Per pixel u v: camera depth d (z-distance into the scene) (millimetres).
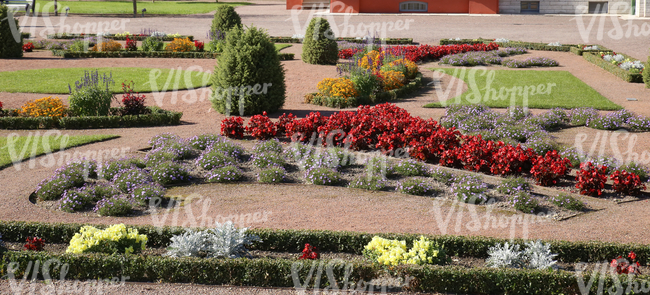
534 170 11531
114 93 20109
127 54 28047
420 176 11969
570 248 8227
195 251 8148
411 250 7812
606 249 8172
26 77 22406
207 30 37781
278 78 17547
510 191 10836
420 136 13422
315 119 14648
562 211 10109
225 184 11578
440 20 42250
